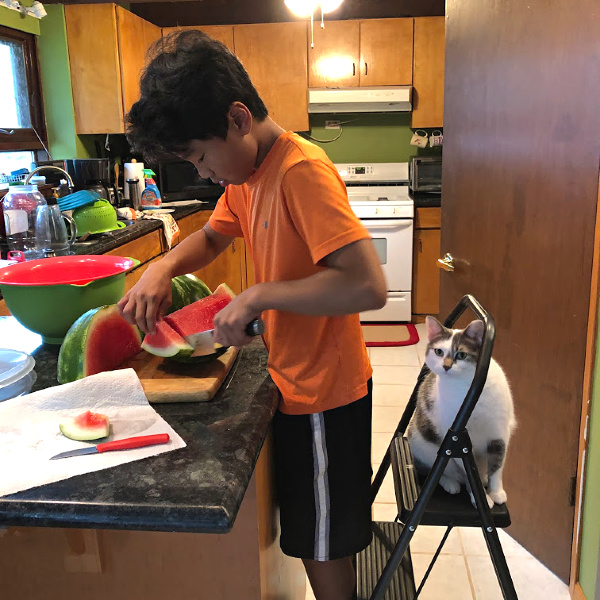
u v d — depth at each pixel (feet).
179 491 2.31
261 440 2.80
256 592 3.32
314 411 3.52
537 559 6.32
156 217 11.39
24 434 2.74
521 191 5.88
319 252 3.02
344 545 3.79
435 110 14.15
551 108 5.34
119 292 4.23
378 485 4.75
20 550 3.37
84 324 3.36
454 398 3.86
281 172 3.17
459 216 7.10
